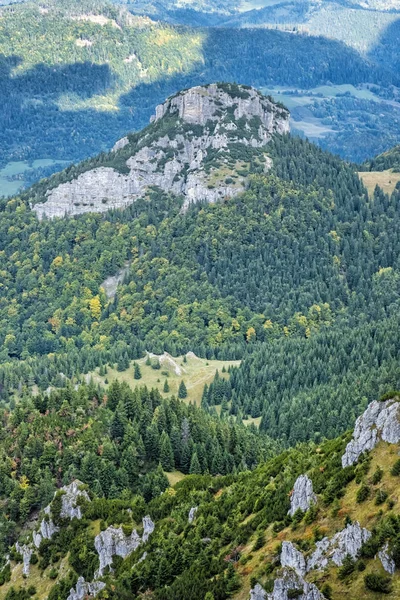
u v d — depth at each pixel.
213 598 190.62
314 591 171.75
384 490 188.88
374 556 173.75
